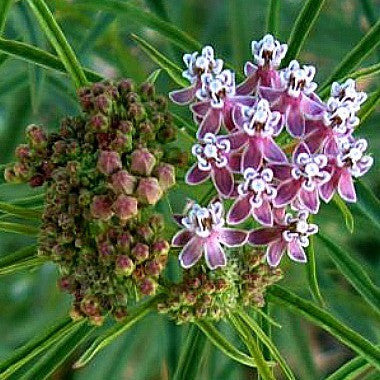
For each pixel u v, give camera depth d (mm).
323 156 312
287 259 379
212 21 441
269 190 312
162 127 320
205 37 441
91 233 314
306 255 331
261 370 317
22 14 369
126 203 305
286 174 313
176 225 332
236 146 314
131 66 413
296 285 387
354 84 319
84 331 328
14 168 321
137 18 346
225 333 394
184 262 316
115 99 316
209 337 321
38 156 320
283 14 452
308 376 419
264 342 321
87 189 312
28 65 371
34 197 337
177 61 366
